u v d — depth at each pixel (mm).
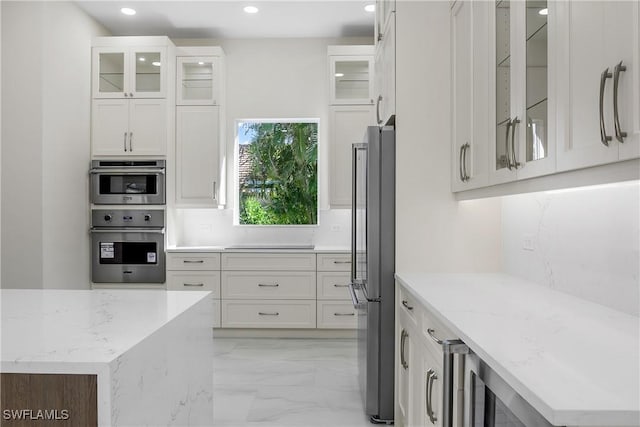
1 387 1155
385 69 2979
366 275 2725
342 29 4867
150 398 1417
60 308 1793
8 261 3816
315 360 3908
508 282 2246
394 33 2666
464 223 2645
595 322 1408
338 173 4730
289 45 5094
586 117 1274
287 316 4555
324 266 4539
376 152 2676
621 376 932
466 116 2344
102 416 1146
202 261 4562
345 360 3908
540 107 1544
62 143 4098
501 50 1893
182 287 4551
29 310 1751
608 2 1161
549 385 882
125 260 4539
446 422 1314
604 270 1653
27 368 1145
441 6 2666
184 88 4820
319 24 4738
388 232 2672
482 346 1145
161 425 1518
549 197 2068
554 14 1445
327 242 5086
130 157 4582
